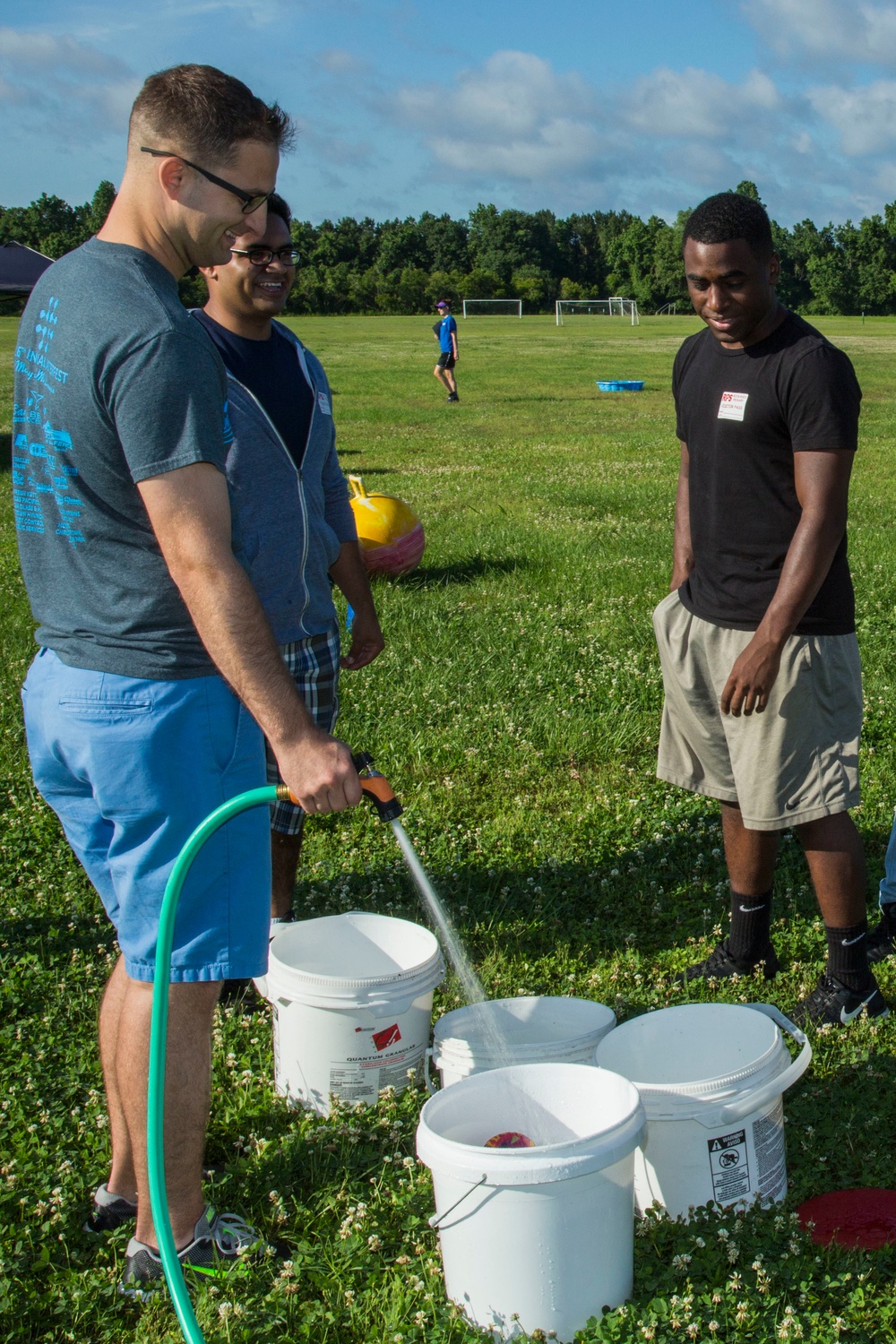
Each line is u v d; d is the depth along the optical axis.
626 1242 2.34
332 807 2.28
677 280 116.62
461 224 139.88
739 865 3.63
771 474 3.29
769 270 3.19
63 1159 2.84
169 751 2.35
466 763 5.51
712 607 3.46
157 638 2.34
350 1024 2.94
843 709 3.34
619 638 7.34
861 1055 3.21
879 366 34.12
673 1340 2.21
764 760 3.33
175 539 2.18
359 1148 2.85
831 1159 2.82
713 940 3.99
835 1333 2.22
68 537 2.32
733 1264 2.43
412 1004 3.01
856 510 11.81
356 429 20.23
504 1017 3.06
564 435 19.20
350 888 4.37
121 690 2.34
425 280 107.94
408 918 4.11
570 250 141.62
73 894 4.27
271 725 2.24
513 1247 2.23
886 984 3.70
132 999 2.46
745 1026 2.87
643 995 3.60
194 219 2.27
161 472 2.17
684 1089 2.50
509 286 113.19
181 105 2.20
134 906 2.43
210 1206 2.59
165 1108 2.43
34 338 2.29
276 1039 3.12
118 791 2.36
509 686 6.43
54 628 2.40
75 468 2.25
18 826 4.86
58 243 111.81
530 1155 2.20
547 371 34.47
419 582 8.92
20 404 2.35
